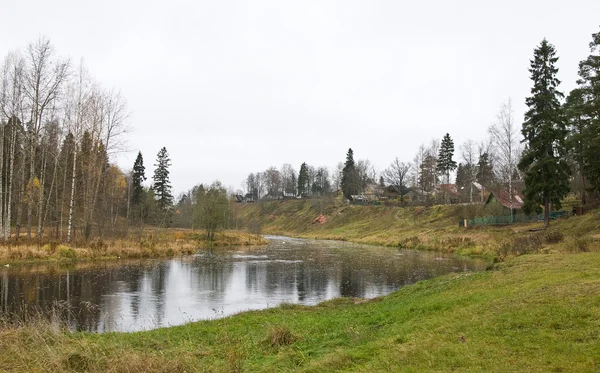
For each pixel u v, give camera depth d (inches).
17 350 381.1
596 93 1460.4
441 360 297.1
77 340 436.8
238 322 570.9
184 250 1727.4
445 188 3737.7
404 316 496.7
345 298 798.5
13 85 1347.2
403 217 3189.0
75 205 1739.7
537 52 1637.6
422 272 1170.0
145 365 346.9
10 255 1189.7
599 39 1439.5
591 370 239.1
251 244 2425.0
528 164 1674.5
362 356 349.4
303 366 355.3
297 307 715.4
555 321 334.0
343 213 3944.4
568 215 1738.4
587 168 1622.8
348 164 4788.4
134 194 3218.5
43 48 1357.0
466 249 1627.7
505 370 259.6
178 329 530.3
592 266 566.6
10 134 1537.9
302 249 2053.4
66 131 1569.9
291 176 6855.3
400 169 3939.5
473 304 465.7
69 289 880.3
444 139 3880.4
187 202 3774.6
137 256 1508.4
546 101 1601.9
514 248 1086.4
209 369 350.9
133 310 719.7
